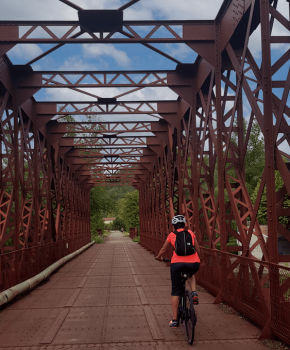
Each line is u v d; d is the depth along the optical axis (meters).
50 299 7.53
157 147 19.16
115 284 9.49
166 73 10.74
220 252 7.12
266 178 5.09
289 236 5.21
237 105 7.63
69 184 22.47
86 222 32.12
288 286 4.20
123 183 34.84
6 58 9.66
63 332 5.09
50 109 12.94
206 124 9.66
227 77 8.35
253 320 5.34
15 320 5.77
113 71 10.70
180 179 13.07
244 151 7.25
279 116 4.97
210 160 10.02
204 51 8.28
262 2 5.23
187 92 10.70
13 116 10.10
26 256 9.44
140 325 5.43
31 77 10.35
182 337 4.80
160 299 7.40
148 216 26.75
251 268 5.43
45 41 8.08
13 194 9.74
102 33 8.25
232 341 4.59
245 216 7.13
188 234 5.00
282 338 4.32
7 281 7.71
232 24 7.30
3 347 4.46
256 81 6.39
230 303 6.41
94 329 5.23
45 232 14.51
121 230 85.94
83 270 12.99
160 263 15.34
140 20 8.26
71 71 10.53
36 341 4.69
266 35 5.18
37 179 12.61
